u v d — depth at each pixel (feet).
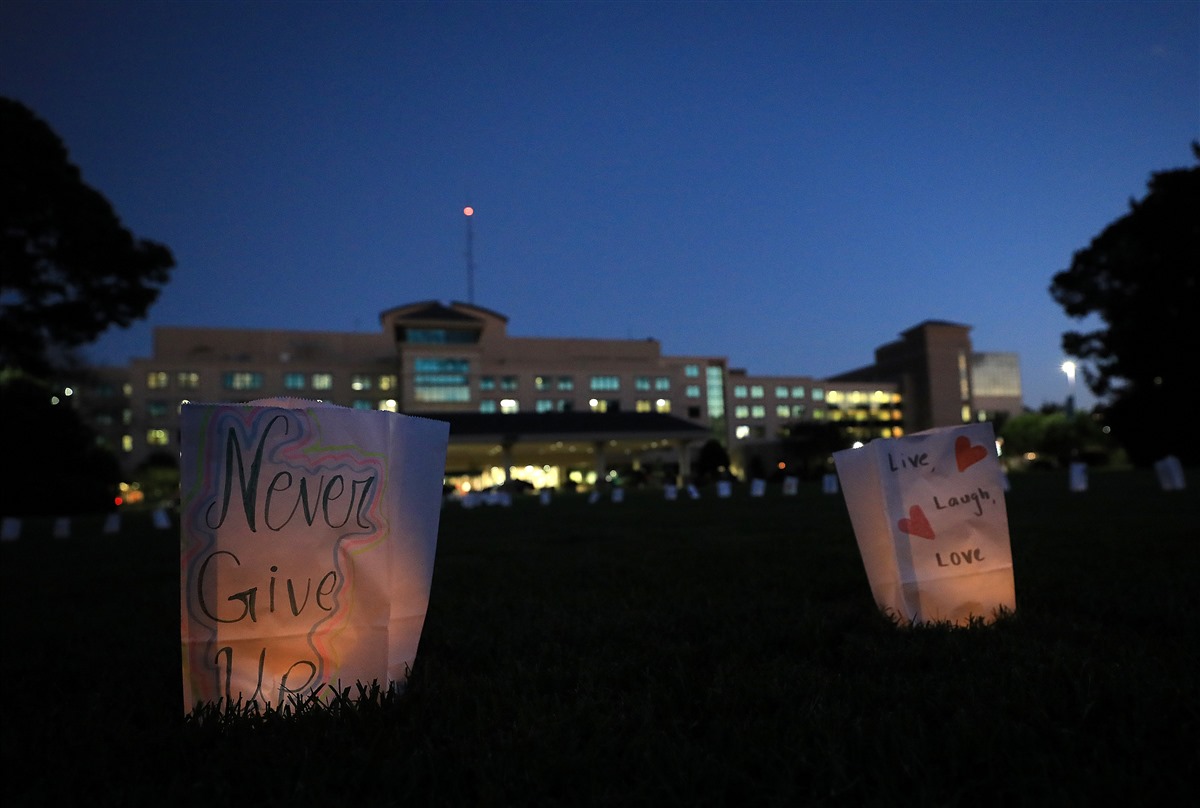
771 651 13.01
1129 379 139.85
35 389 140.67
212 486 9.70
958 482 14.35
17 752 9.15
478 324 311.88
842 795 7.39
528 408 309.83
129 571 32.09
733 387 365.40
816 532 38.11
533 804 7.52
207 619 9.61
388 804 7.36
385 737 9.03
